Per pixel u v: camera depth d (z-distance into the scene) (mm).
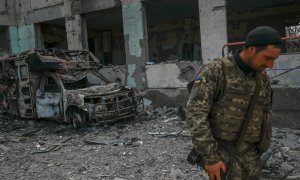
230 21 15859
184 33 16672
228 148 2287
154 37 17922
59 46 16125
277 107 7688
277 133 7156
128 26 11391
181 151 6035
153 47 17984
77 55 10422
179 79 10523
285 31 14586
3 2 13703
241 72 2203
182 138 7012
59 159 6117
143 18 11172
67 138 7578
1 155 6672
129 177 4930
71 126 8898
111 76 11867
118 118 8531
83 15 12641
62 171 5438
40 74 9352
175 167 5211
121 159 5832
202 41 10078
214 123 2303
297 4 14070
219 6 9672
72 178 5078
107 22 16484
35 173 5465
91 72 9781
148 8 13352
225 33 9680
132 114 8922
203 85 2203
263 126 2336
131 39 11375
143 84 11242
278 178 4527
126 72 11570
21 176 5375
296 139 6656
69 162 5883
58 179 5094
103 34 18719
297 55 8219
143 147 6496
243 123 2268
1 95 10781
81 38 12539
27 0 13789
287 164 5047
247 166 2297
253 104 2240
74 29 12625
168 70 10695
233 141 2293
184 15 15930
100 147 6723
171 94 10656
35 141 7691
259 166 2396
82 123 8414
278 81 8484
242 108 2232
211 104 2232
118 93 8641
